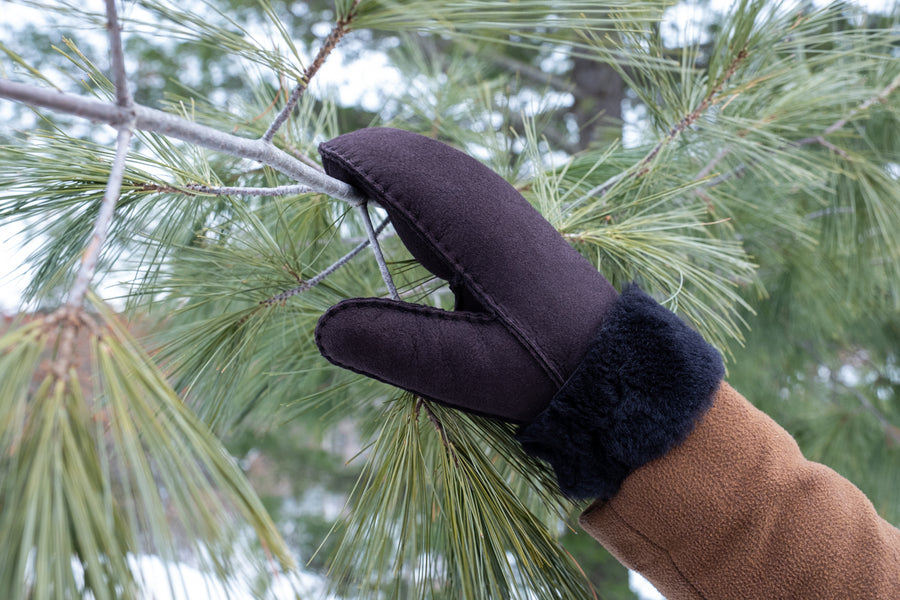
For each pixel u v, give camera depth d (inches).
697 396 20.3
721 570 20.6
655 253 24.8
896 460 55.8
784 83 29.4
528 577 21.0
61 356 15.1
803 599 20.1
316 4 64.7
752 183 36.7
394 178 21.4
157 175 21.7
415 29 18.5
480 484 21.6
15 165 20.4
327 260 30.1
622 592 84.4
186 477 15.1
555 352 20.9
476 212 21.4
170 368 24.2
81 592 14.6
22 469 14.5
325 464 102.8
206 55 72.0
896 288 36.6
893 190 30.6
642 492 20.7
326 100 31.4
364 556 21.0
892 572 20.0
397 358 20.6
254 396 34.2
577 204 28.2
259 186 30.0
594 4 18.3
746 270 28.1
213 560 14.8
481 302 21.2
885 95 31.2
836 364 63.4
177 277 25.3
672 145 28.3
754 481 20.4
